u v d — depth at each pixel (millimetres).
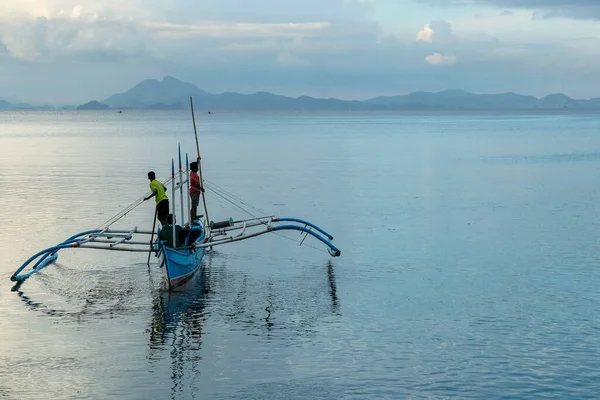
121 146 95688
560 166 63594
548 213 37281
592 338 18031
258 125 194750
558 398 14609
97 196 43469
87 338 18250
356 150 87312
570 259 26609
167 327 19156
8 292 22594
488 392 14891
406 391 14945
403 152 83312
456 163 67688
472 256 27297
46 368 16203
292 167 63781
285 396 14711
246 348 17500
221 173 58219
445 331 18672
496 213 37344
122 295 22359
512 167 63031
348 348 17469
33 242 29609
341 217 36281
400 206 39875
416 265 26000
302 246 29875
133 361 16641
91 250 28984
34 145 98562
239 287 23344
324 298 21938
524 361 16531
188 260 24312
